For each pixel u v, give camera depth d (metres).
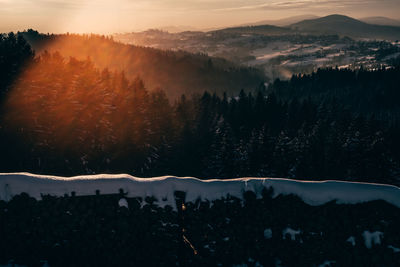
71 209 11.65
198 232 12.12
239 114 81.94
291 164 44.25
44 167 42.22
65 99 47.81
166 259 11.95
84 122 46.69
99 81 62.47
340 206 12.09
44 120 44.78
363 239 11.80
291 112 94.50
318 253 11.84
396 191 12.25
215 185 12.42
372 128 61.28
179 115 68.69
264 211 12.13
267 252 11.97
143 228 11.87
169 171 51.34
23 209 11.51
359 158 45.19
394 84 168.50
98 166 45.12
